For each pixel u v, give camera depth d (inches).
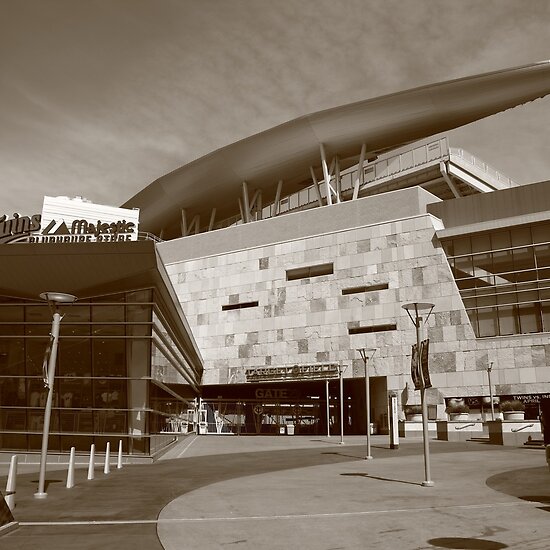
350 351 2071.9
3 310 1077.1
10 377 1068.5
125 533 371.9
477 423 1576.0
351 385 2493.8
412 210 2079.2
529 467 809.5
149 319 1042.7
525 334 1823.3
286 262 2301.9
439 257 1984.5
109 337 1049.5
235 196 3272.6
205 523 406.0
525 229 1904.5
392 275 2053.4
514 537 352.8
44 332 1075.3
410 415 1871.3
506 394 1796.3
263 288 2331.4
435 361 1918.1
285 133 2778.1
